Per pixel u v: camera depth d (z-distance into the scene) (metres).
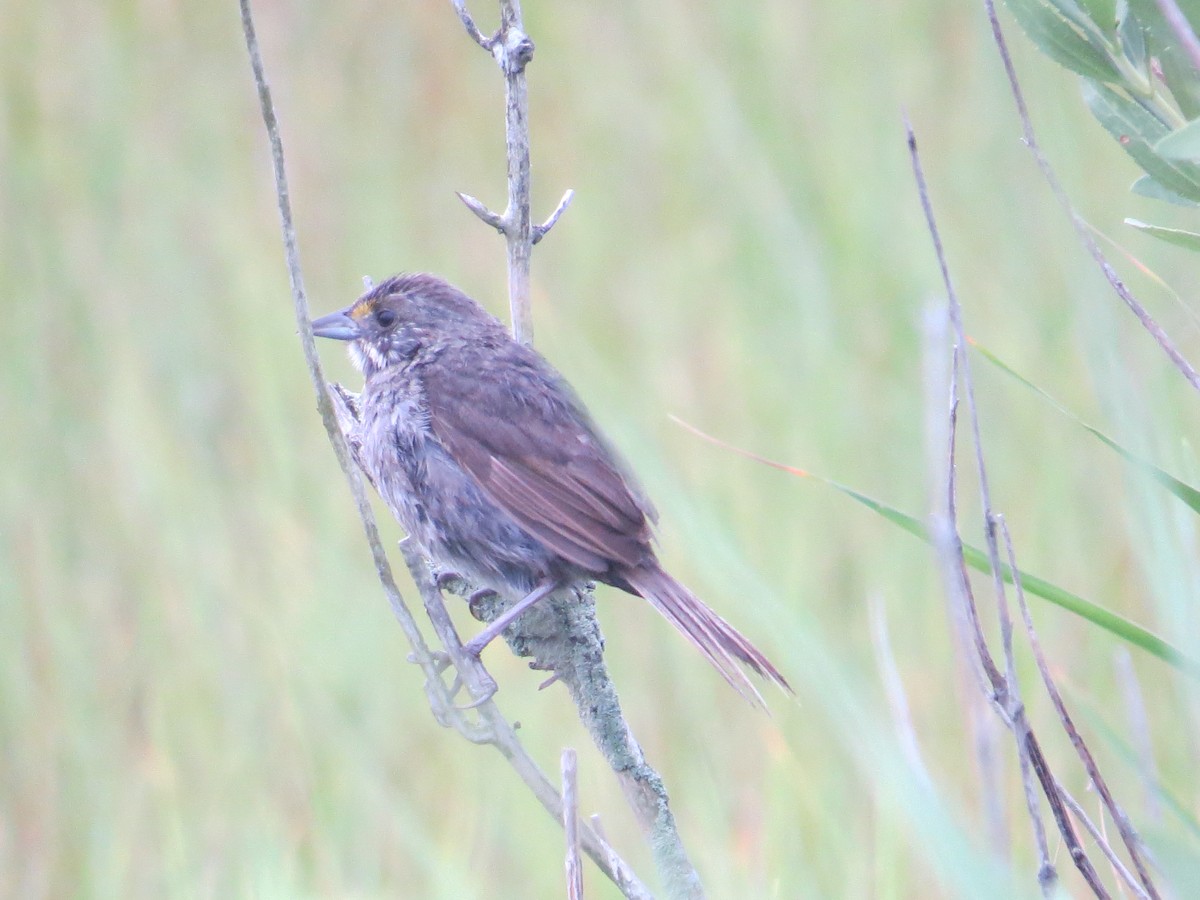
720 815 8.04
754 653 7.85
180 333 14.59
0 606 11.81
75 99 16.86
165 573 11.92
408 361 9.34
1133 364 7.42
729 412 13.30
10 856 10.19
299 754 9.99
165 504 12.51
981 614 10.59
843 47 17.20
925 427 12.45
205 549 12.01
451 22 17.45
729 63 17.45
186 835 9.40
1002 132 15.53
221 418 13.76
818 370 13.33
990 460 12.45
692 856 8.22
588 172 16.42
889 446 12.83
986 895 3.64
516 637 7.34
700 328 14.38
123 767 10.54
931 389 4.55
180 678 11.09
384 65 17.33
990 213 15.04
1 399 13.91
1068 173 14.88
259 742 10.27
